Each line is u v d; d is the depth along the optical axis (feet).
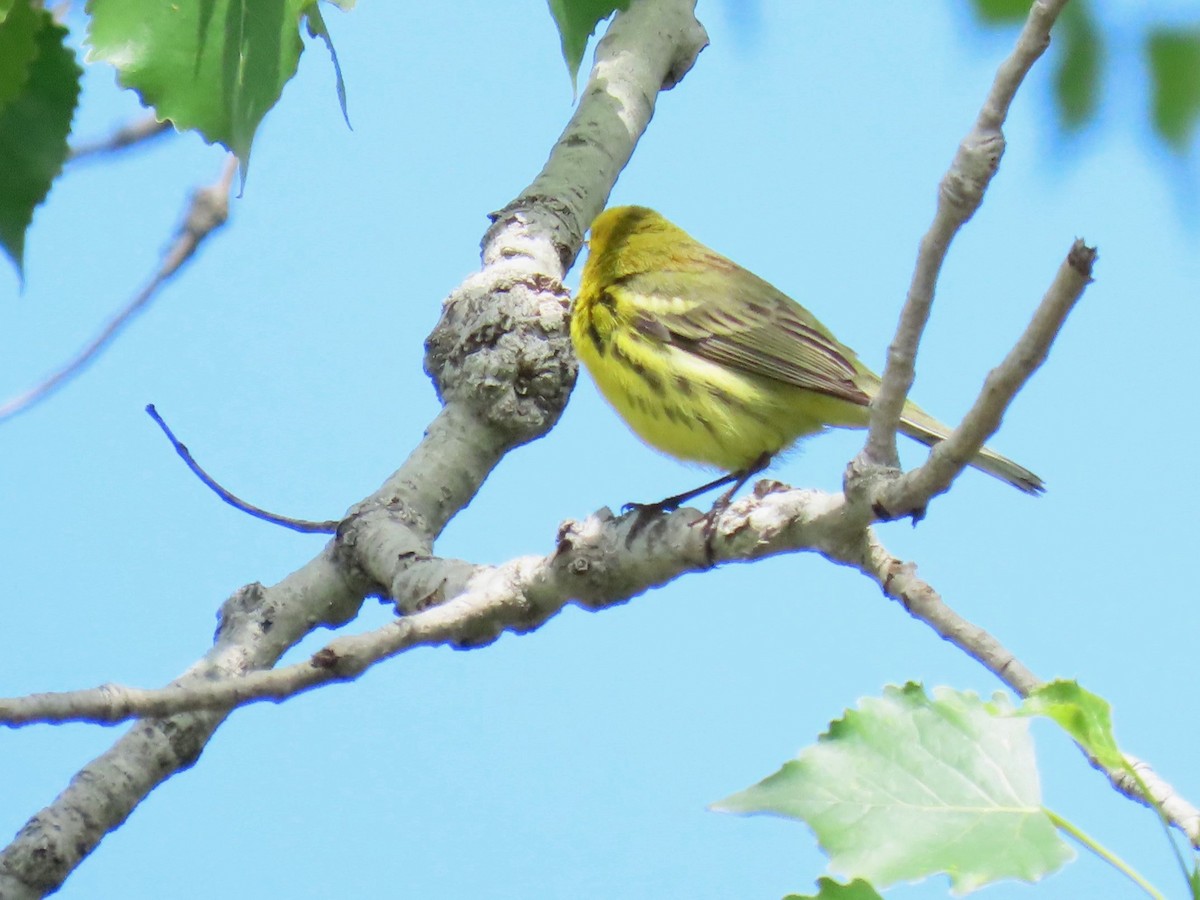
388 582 38.52
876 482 29.50
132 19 31.42
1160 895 23.12
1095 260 24.20
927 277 27.14
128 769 33.24
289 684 28.14
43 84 30.91
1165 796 26.99
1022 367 25.75
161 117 31.58
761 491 34.22
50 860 31.86
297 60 32.42
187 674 36.99
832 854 24.08
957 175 25.86
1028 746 25.14
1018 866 23.48
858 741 25.35
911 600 31.07
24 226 30.86
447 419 44.01
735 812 24.81
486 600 34.42
